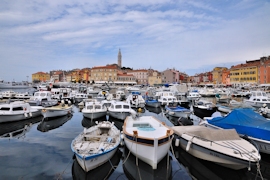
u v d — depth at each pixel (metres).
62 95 43.91
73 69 173.62
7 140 15.88
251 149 10.72
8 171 10.69
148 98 41.84
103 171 10.91
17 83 107.75
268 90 68.38
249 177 10.65
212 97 62.03
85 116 24.17
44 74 170.88
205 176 10.70
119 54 195.62
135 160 11.91
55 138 16.53
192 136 12.52
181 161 12.41
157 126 13.97
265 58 90.44
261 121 14.03
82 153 10.21
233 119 15.14
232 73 102.88
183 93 54.94
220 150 10.77
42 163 11.69
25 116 22.17
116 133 13.88
